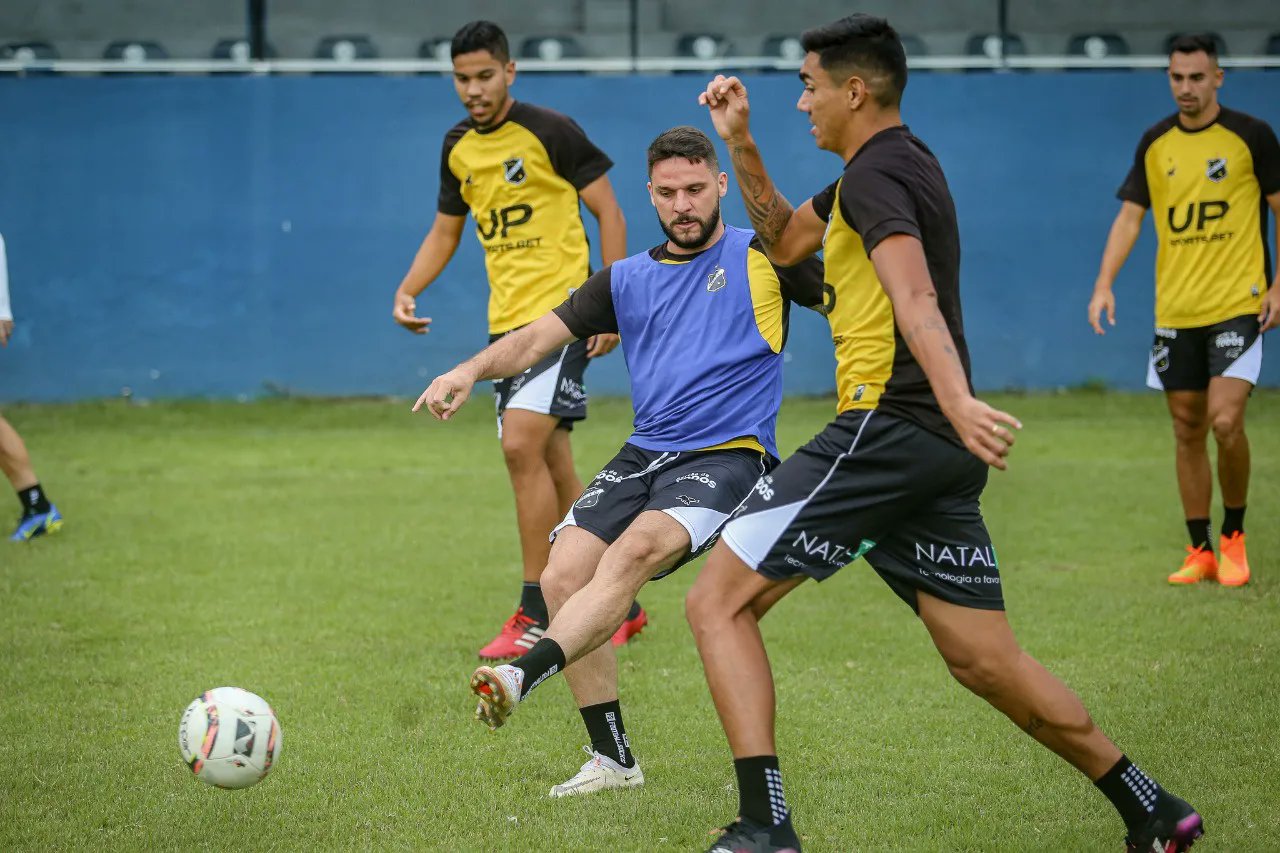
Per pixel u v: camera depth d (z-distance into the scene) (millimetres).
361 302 54188
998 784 15273
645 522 14883
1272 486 34062
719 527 15211
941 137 54312
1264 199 24906
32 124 52812
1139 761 15672
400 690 19047
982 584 12648
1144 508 32250
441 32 53875
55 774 15680
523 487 21359
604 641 14188
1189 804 13086
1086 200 54562
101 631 22109
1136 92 54125
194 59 53281
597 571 14461
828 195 13922
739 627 12602
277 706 18266
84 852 13539
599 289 16469
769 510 12570
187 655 20734
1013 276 54750
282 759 16250
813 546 12523
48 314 53438
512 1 53938
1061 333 54938
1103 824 14047
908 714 17781
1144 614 22469
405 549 28812
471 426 48969
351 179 53750
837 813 14484
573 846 13641
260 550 28578
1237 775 15195
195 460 41406
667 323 16312
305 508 33469
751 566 12547
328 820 14398
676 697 18750
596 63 54250
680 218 15883
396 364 54438
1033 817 14297
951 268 12367
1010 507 32500
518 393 21484
